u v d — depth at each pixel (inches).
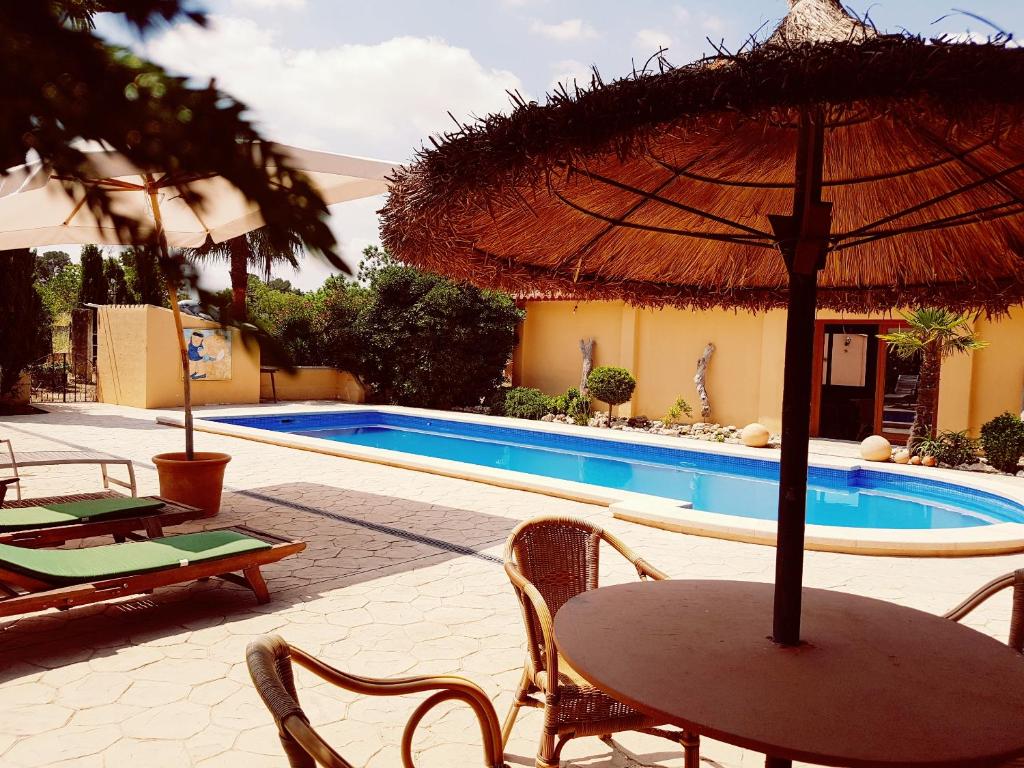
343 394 765.9
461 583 207.3
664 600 104.5
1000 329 492.7
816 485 453.4
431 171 75.4
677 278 140.1
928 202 99.4
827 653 86.3
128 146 16.5
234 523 267.4
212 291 19.4
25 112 16.3
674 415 617.6
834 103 55.0
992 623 189.2
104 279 749.3
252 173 17.0
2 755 116.2
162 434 496.4
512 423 605.9
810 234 80.4
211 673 147.3
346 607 186.2
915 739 67.4
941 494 410.3
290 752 58.9
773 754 66.1
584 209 118.5
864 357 580.4
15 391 620.7
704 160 116.4
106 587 154.9
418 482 358.0
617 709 101.2
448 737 126.7
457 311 694.5
